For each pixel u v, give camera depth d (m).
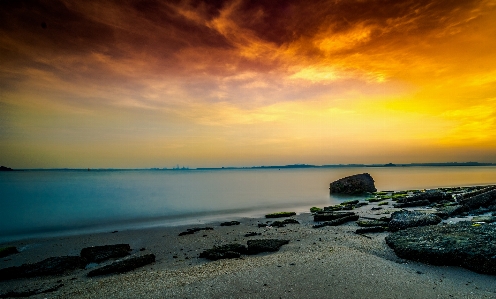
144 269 13.73
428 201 30.45
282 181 107.56
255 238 19.94
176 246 18.64
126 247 18.00
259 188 74.44
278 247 15.85
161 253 17.05
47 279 13.14
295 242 17.22
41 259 17.06
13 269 13.85
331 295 8.93
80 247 19.64
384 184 74.62
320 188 72.88
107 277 12.65
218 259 14.56
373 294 8.96
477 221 17.72
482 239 11.79
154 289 10.01
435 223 17.94
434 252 11.47
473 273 10.42
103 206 42.12
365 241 16.08
